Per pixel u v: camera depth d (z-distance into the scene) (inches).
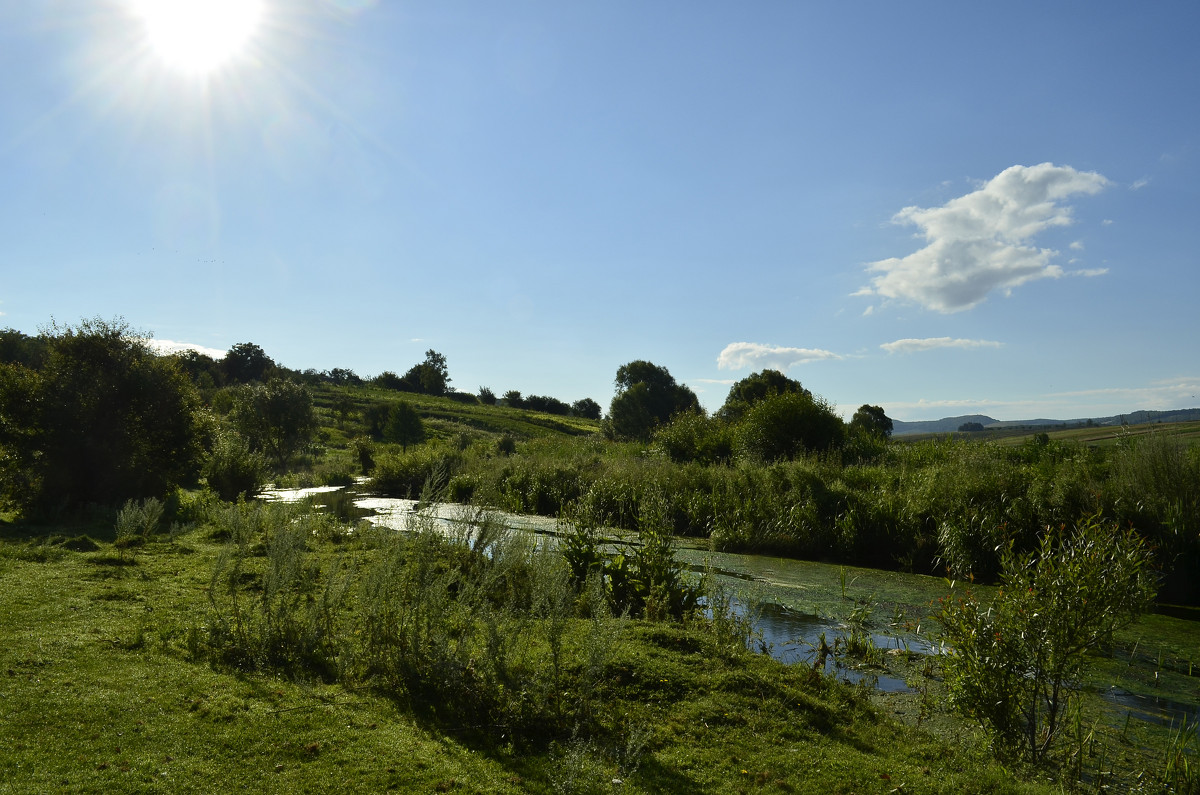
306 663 205.6
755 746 172.1
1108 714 227.1
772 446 796.6
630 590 314.2
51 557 333.4
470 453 1021.2
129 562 337.1
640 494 653.3
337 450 1771.7
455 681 186.2
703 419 992.2
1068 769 177.9
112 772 130.8
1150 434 471.5
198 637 212.7
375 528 447.8
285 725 159.3
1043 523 417.7
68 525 457.4
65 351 543.8
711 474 682.2
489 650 197.2
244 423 1318.9
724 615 282.0
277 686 184.4
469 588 225.0
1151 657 290.2
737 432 860.6
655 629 248.5
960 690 195.5
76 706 158.6
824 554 511.2
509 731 168.1
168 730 151.3
